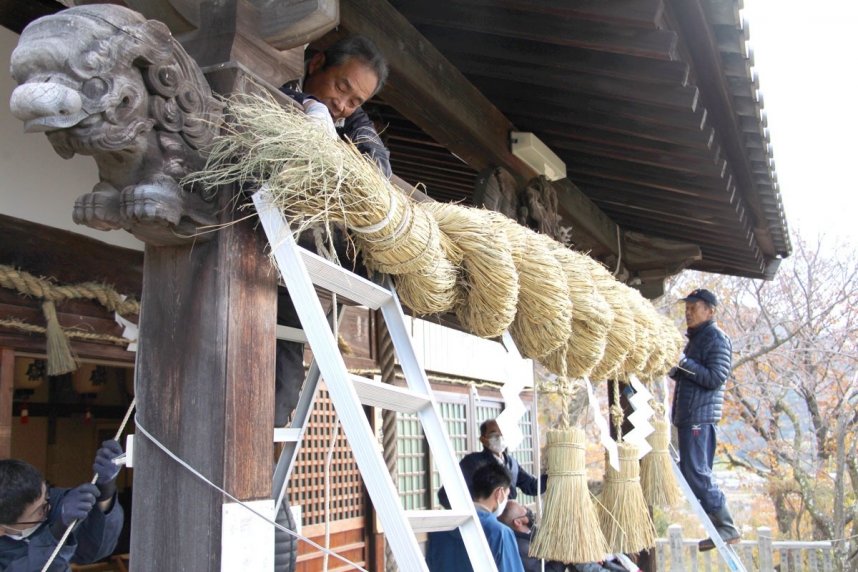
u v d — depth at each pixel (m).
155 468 1.42
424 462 6.33
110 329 2.95
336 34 2.83
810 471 14.88
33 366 4.43
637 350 3.38
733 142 3.92
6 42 2.80
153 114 1.35
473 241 2.07
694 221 5.29
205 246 1.48
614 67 3.10
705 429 4.62
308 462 4.81
